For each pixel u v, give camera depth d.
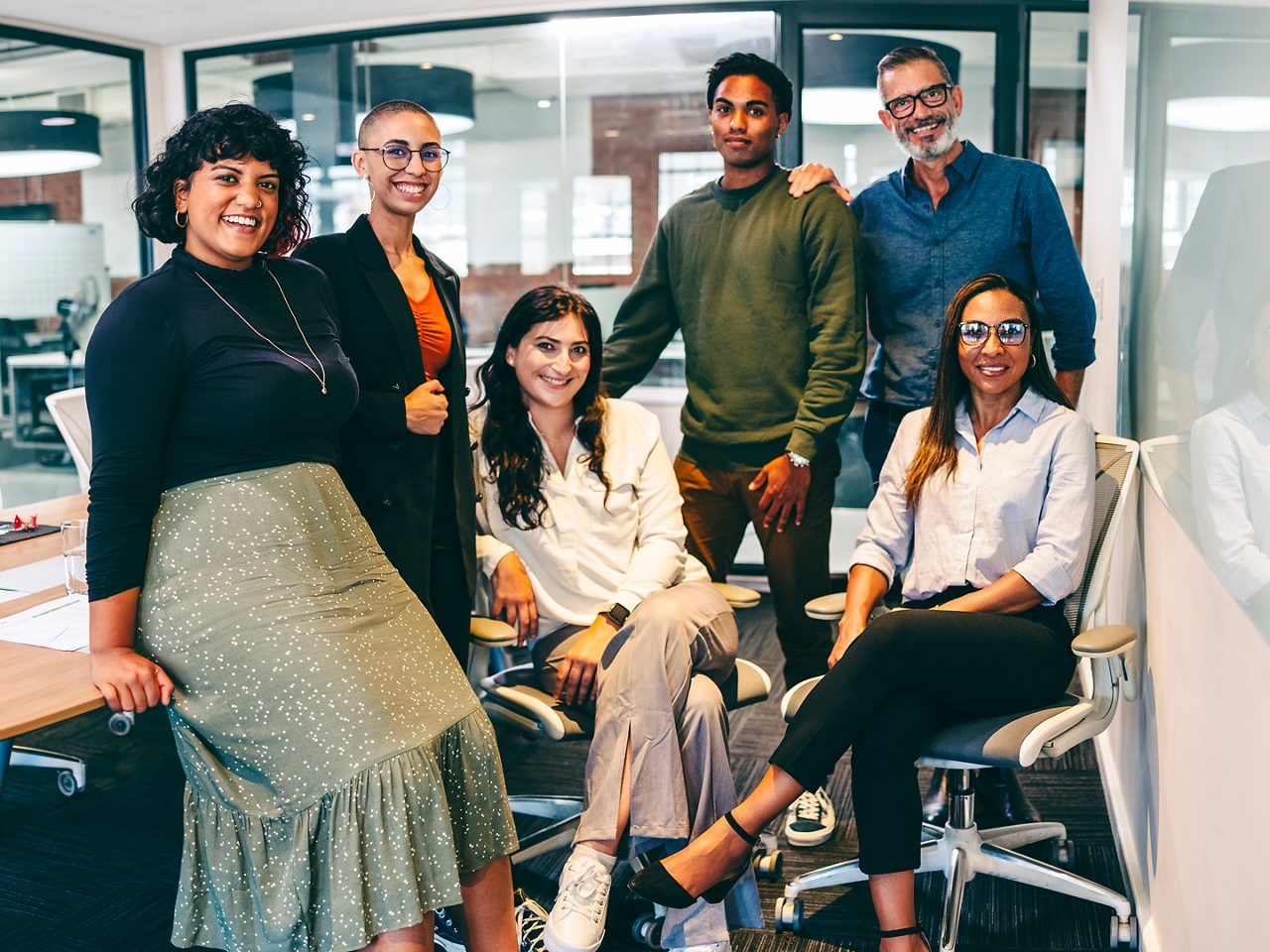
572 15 4.84
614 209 4.98
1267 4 1.28
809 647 3.20
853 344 3.00
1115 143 3.38
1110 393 3.38
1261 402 1.28
